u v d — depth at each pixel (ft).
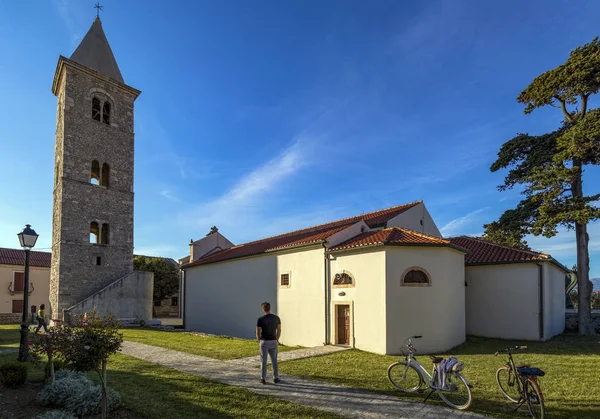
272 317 30.94
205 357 41.86
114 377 31.73
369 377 32.37
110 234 91.25
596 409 24.48
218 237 125.08
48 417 20.12
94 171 96.48
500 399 26.37
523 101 71.26
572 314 77.92
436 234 89.92
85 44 94.94
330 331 55.52
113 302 84.64
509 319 59.31
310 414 23.07
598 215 57.31
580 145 59.77
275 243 78.74
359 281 51.96
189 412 23.20
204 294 85.97
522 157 73.15
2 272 123.85
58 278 82.02
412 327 48.26
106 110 96.58
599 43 61.52
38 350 25.68
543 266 58.18
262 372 30.19
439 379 25.53
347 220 85.46
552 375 34.14
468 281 64.28
